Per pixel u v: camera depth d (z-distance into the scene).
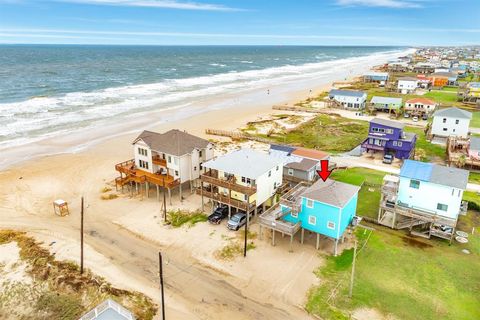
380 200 41.22
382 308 27.47
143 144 46.56
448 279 30.91
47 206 43.78
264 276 31.28
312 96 122.50
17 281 30.16
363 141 68.00
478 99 106.94
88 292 28.97
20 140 67.38
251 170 39.50
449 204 36.31
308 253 34.56
